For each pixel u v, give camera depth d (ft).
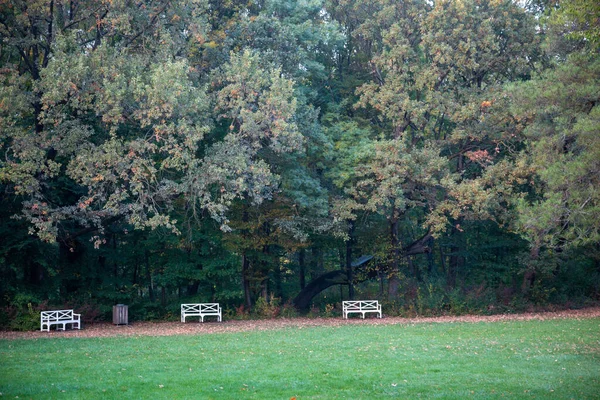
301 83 100.94
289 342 62.44
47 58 81.56
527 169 93.30
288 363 48.06
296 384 39.86
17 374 42.09
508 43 103.91
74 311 85.40
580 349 56.44
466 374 43.62
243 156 79.30
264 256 101.24
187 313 95.91
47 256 90.07
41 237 73.36
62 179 83.87
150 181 79.20
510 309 101.60
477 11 102.17
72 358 50.24
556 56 77.97
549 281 113.60
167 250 102.22
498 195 100.53
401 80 102.22
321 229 97.55
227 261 100.42
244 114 78.79
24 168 70.03
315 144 96.58
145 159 76.02
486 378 42.24
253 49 92.99
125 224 96.22
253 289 106.63
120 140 75.10
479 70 104.99
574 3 57.26
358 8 111.14
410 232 139.54
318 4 99.04
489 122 98.07
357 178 101.65
